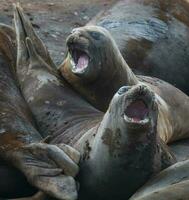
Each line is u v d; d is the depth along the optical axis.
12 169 24.52
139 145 23.25
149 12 37.03
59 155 23.61
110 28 36.25
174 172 23.53
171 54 36.03
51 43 36.41
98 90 28.41
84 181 24.11
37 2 40.97
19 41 29.50
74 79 28.52
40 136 26.08
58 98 27.75
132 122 22.70
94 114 27.02
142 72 34.69
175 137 31.03
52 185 23.25
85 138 24.78
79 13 40.97
